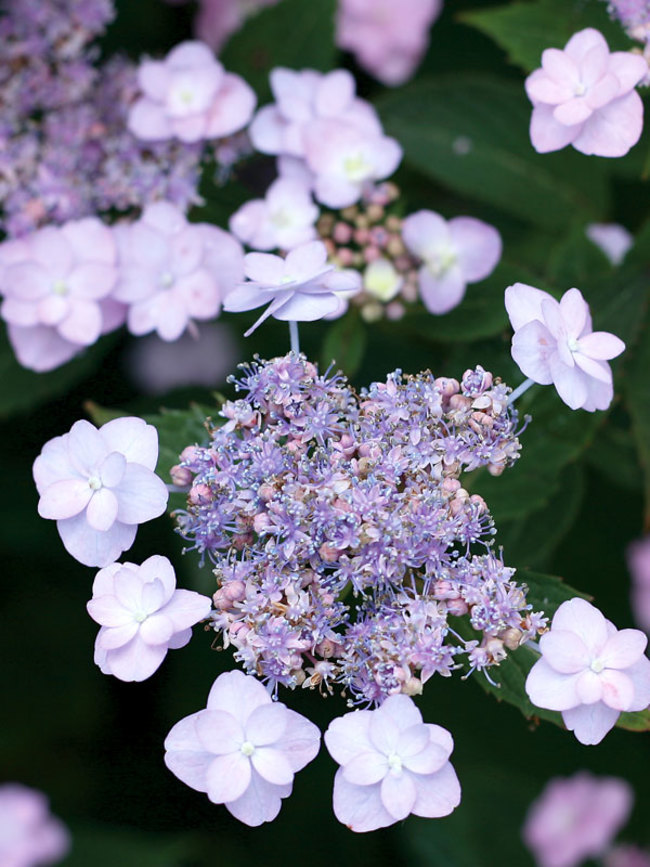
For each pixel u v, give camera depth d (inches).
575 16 19.9
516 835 24.3
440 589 16.0
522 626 16.1
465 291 20.4
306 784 24.3
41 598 23.9
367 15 25.4
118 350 23.8
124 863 23.0
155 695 24.2
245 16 23.7
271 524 16.0
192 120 20.9
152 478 16.4
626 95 18.3
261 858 24.3
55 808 24.0
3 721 24.0
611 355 16.6
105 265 20.2
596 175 22.8
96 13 22.0
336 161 20.5
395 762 15.4
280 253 20.4
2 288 20.6
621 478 22.5
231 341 23.6
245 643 15.9
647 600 23.8
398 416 16.3
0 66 21.8
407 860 24.3
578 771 24.5
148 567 16.2
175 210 20.4
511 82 23.1
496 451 16.5
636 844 25.1
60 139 21.4
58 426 23.4
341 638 16.0
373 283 19.9
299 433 16.3
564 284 20.6
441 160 22.8
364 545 15.9
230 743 15.6
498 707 24.5
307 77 21.2
